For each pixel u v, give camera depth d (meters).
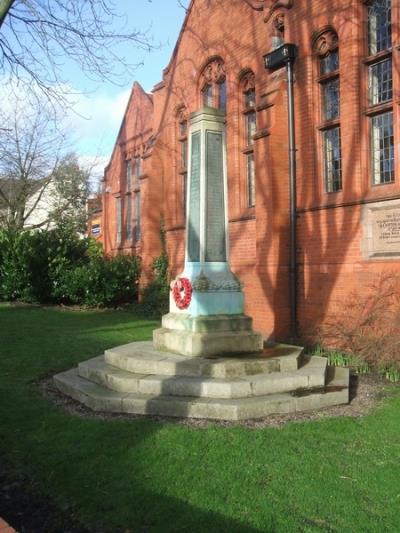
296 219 11.35
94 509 3.97
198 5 15.68
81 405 6.59
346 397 6.63
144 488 4.27
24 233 19.59
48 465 4.75
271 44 12.40
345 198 10.29
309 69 11.27
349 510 3.96
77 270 18.39
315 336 10.13
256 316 11.73
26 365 8.82
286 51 11.45
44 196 33.94
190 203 8.01
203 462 4.76
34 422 5.93
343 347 9.54
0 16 9.00
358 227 10.03
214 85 15.16
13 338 11.51
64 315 16.25
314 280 10.96
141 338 11.59
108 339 11.42
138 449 5.03
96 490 4.26
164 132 17.97
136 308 17.36
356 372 8.50
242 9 13.66
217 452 4.96
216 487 4.29
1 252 19.22
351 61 10.23
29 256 18.94
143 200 18.11
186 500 4.08
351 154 10.20
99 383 7.04
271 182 11.38
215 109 7.91
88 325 13.83
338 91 10.92
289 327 11.32
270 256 11.39
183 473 4.54
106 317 15.80
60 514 3.95
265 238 11.54
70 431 5.56
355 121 10.17
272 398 6.23
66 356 9.55
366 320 9.02
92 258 20.25
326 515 3.89
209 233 7.73
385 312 8.95
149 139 19.19
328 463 4.79
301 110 11.44
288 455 4.94
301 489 4.27
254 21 13.20
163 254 17.59
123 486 4.31
